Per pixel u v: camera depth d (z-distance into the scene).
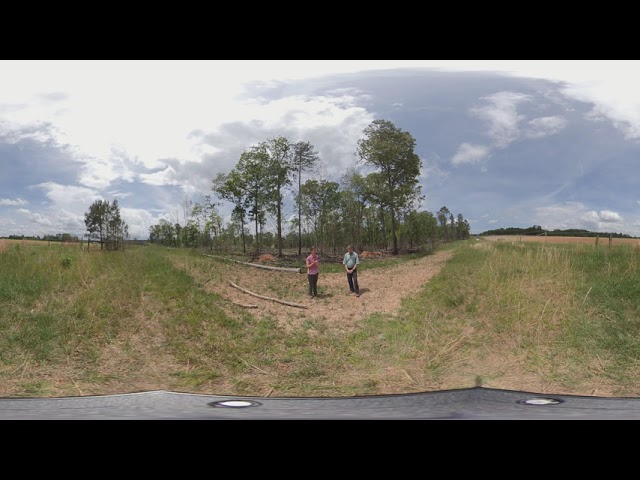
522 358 6.49
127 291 10.35
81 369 6.05
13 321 7.48
